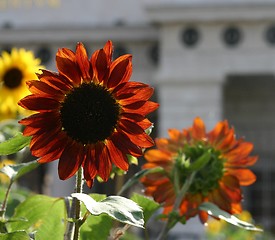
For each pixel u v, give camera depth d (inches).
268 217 1859.0
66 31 1867.6
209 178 121.0
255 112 1902.1
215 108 1731.1
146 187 121.3
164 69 1748.3
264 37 1764.3
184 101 1733.5
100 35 1857.8
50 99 83.4
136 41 1854.1
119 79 84.7
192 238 837.2
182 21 1755.7
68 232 86.4
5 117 217.9
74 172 84.0
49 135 83.6
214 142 124.6
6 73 224.2
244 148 123.6
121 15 1877.5
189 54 1754.4
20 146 86.4
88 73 84.2
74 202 91.0
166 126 1724.9
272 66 1763.0
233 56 1755.7
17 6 1898.4
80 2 1884.8
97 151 84.8
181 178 121.1
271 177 1894.7
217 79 1742.1
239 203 121.0
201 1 1745.8
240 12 1747.0
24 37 1879.9
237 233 420.5
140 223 76.7
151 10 1753.2
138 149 85.0
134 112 85.0
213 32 1761.8
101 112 83.9
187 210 119.6
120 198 79.3
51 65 1877.5
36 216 106.8
